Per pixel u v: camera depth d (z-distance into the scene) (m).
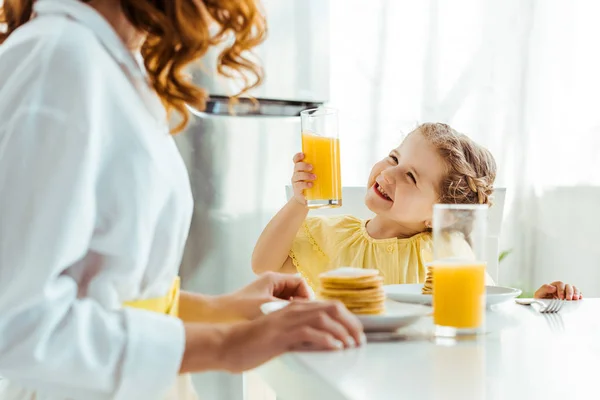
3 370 0.65
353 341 0.78
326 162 1.48
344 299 0.87
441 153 1.67
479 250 0.86
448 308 0.85
